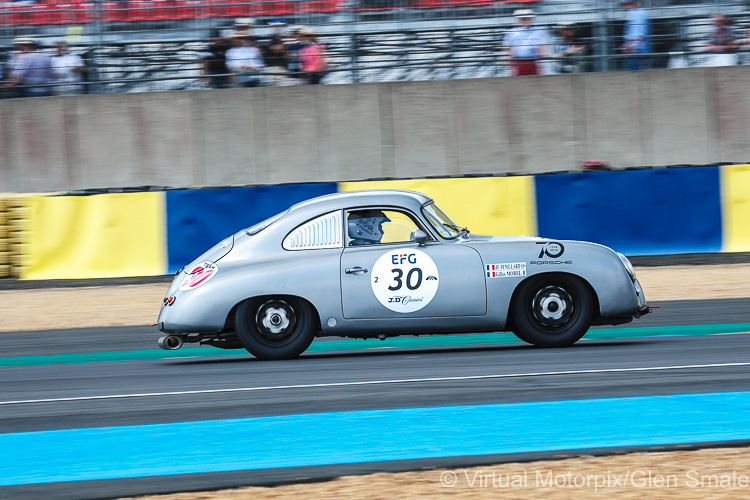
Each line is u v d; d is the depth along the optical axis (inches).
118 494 366.3
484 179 1317.7
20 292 1259.8
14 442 461.7
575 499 340.5
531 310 663.1
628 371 588.7
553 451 409.7
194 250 1320.1
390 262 652.7
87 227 1318.9
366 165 1537.9
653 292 1095.6
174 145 1546.5
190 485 375.2
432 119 1534.2
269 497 354.3
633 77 1526.8
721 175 1320.1
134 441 453.4
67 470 406.0
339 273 650.2
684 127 1528.1
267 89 1539.1
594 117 1529.3
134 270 1312.7
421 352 709.9
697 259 1315.2
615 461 388.5
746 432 431.5
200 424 484.4
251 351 658.8
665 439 423.8
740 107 1526.8
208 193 1323.8
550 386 549.6
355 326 650.8
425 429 456.4
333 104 1534.2
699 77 1524.4
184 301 651.5
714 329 807.7
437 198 1317.7
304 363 663.1
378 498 347.6
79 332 934.4
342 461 404.5
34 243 1315.2
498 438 435.2
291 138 1539.1
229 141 1544.0
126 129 1549.0
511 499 342.3
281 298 657.0
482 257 655.8
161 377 639.8
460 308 649.6
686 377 566.9
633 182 1323.8
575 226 1318.9
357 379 592.7
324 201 677.3
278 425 474.6
